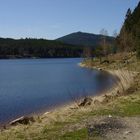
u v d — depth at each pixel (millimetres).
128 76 52531
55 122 19844
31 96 48938
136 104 23969
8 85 68812
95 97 42906
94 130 16734
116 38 154375
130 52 127188
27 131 18141
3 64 194875
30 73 111812
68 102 40750
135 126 17297
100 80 76125
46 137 16312
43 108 37094
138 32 105062
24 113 34125
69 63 195625
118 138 15375
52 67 151250
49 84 69812
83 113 22094
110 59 132875
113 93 39938
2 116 32375
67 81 76500
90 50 172750
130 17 167000
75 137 15836
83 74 100000
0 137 17125
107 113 21125
